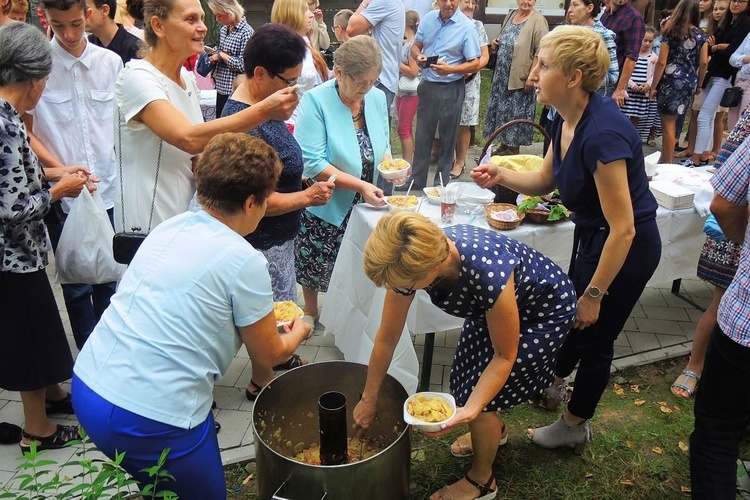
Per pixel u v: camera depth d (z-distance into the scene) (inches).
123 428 62.3
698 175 138.4
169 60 93.8
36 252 93.6
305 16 174.1
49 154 112.1
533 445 109.0
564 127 90.2
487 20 388.8
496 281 72.2
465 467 103.1
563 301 83.1
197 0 91.8
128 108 90.0
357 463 70.1
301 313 87.0
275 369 127.1
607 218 84.0
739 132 100.0
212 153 66.7
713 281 113.4
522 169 115.8
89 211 110.6
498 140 252.5
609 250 84.0
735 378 77.9
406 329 108.1
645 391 124.0
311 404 91.1
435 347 137.9
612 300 91.9
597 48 80.0
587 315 89.2
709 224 100.8
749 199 74.7
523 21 228.8
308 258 133.4
